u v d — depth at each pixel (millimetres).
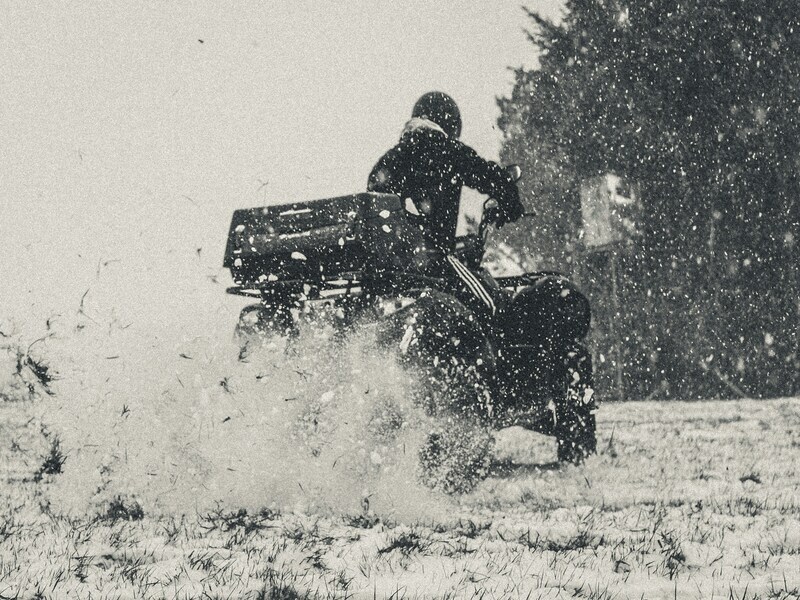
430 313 7098
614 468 9000
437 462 7023
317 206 7250
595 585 4160
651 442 11445
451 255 7965
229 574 4250
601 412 19297
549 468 9094
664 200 28953
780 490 7383
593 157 30719
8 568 4297
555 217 31656
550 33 32500
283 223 7352
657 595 4020
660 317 28578
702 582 4258
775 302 27594
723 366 27984
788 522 5789
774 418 15430
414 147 7965
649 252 28859
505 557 4734
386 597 3891
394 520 5832
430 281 7477
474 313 7875
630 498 7008
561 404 9297
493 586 4109
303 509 6203
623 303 28953
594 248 28750
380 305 7148
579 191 30891
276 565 4500
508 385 8430
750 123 28156
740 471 8578
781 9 27906
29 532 5328
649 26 29953
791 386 27391
